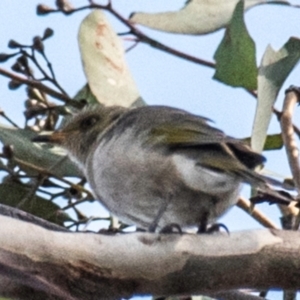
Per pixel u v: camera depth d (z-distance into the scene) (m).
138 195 8.54
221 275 6.62
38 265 6.16
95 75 9.60
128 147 8.52
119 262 6.35
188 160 8.23
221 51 8.69
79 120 10.26
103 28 9.73
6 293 6.34
